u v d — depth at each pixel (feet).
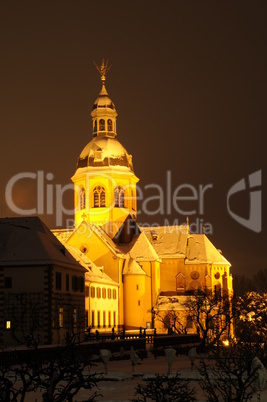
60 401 89.30
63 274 258.98
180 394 97.09
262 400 106.42
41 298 239.91
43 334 236.63
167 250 463.83
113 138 463.42
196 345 264.93
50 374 91.86
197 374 137.49
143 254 435.12
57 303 247.91
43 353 155.74
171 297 421.18
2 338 237.86
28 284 241.76
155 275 431.84
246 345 133.69
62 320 254.06
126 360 198.29
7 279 243.19
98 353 195.72
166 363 187.83
